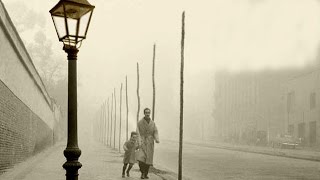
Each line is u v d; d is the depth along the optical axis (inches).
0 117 468.1
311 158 921.5
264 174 599.8
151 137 469.7
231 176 570.9
